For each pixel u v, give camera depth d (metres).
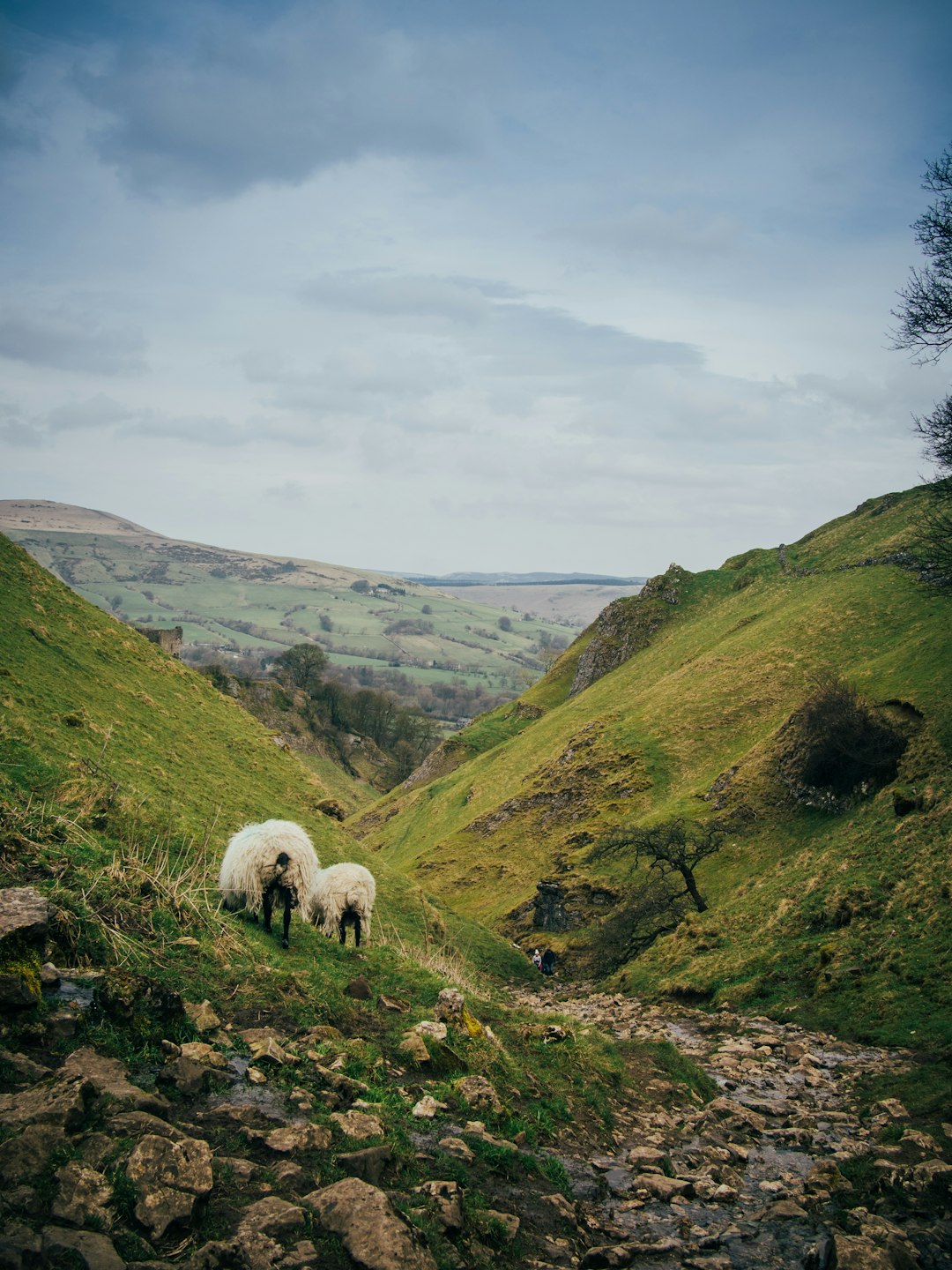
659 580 136.62
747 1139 12.80
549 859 74.19
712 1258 8.25
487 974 41.06
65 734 25.86
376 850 110.62
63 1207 5.80
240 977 11.63
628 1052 16.77
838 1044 20.95
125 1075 7.78
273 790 38.16
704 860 51.81
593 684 126.69
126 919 11.73
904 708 46.78
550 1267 7.45
